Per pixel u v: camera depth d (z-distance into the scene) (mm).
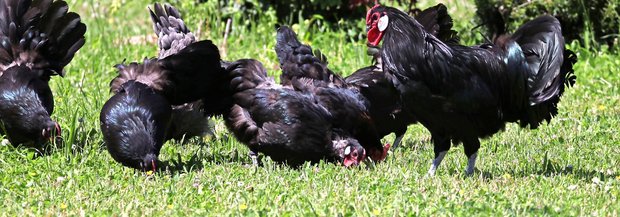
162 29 12617
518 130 13562
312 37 19469
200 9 20156
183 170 11125
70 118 13312
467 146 10469
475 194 9648
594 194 9688
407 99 10242
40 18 12406
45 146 11969
